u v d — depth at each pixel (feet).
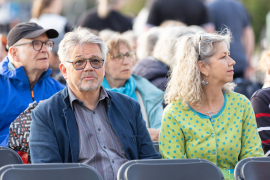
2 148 16.44
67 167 15.02
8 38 22.72
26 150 18.53
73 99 17.81
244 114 19.20
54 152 16.79
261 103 20.98
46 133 16.98
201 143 18.44
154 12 37.45
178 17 36.94
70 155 17.22
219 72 18.39
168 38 26.89
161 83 25.82
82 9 76.84
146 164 15.55
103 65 18.15
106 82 25.07
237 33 40.70
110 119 18.17
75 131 17.44
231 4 41.09
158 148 20.39
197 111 18.90
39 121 17.16
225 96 19.34
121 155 18.08
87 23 42.22
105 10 41.93
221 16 40.73
